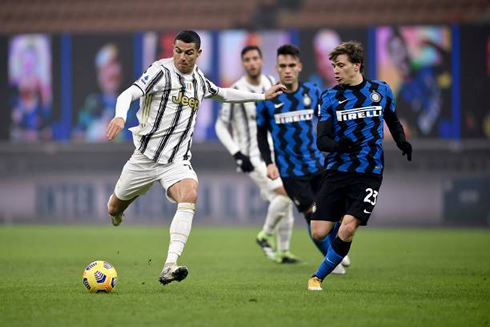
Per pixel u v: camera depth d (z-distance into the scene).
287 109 39.00
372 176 28.42
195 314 22.39
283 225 43.62
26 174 99.38
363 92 28.52
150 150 28.83
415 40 88.38
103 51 92.19
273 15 111.31
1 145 94.62
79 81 92.75
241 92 30.69
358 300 25.80
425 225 95.12
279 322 21.19
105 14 113.31
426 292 28.69
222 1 114.00
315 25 109.38
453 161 93.94
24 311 23.00
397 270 39.72
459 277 35.53
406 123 89.38
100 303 24.55
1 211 99.69
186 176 28.72
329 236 36.72
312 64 89.12
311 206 39.31
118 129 26.33
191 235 76.38
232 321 21.27
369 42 88.62
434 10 110.06
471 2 110.25
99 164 98.31
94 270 27.39
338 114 28.58
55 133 93.75
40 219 99.38
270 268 40.69
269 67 89.25
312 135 39.47
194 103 29.06
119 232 80.31
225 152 96.06
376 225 96.00
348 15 111.00
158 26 111.44
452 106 89.00
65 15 113.00
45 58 93.00
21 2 114.62
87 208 98.88
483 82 88.56
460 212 94.38
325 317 22.12
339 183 28.70
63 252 53.19
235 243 64.12
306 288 29.69
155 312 22.72
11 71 93.56
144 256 49.69
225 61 89.31
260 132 39.53
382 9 111.06
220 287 29.94
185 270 26.50
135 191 29.97
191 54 28.25
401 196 95.38
